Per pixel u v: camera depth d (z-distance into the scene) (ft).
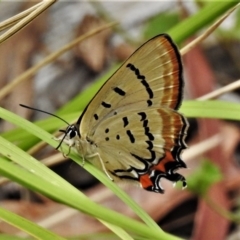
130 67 0.92
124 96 0.93
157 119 0.93
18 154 0.89
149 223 0.90
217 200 1.06
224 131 1.09
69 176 1.11
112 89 0.93
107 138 0.94
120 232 0.90
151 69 0.92
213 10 0.96
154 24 1.09
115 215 0.88
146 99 0.93
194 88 1.11
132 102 0.93
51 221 1.05
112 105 0.93
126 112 0.94
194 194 1.08
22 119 0.90
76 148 0.94
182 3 1.10
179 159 0.94
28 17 0.91
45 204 1.08
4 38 0.91
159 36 0.92
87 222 1.07
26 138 0.95
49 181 0.89
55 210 1.08
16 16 0.92
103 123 0.94
